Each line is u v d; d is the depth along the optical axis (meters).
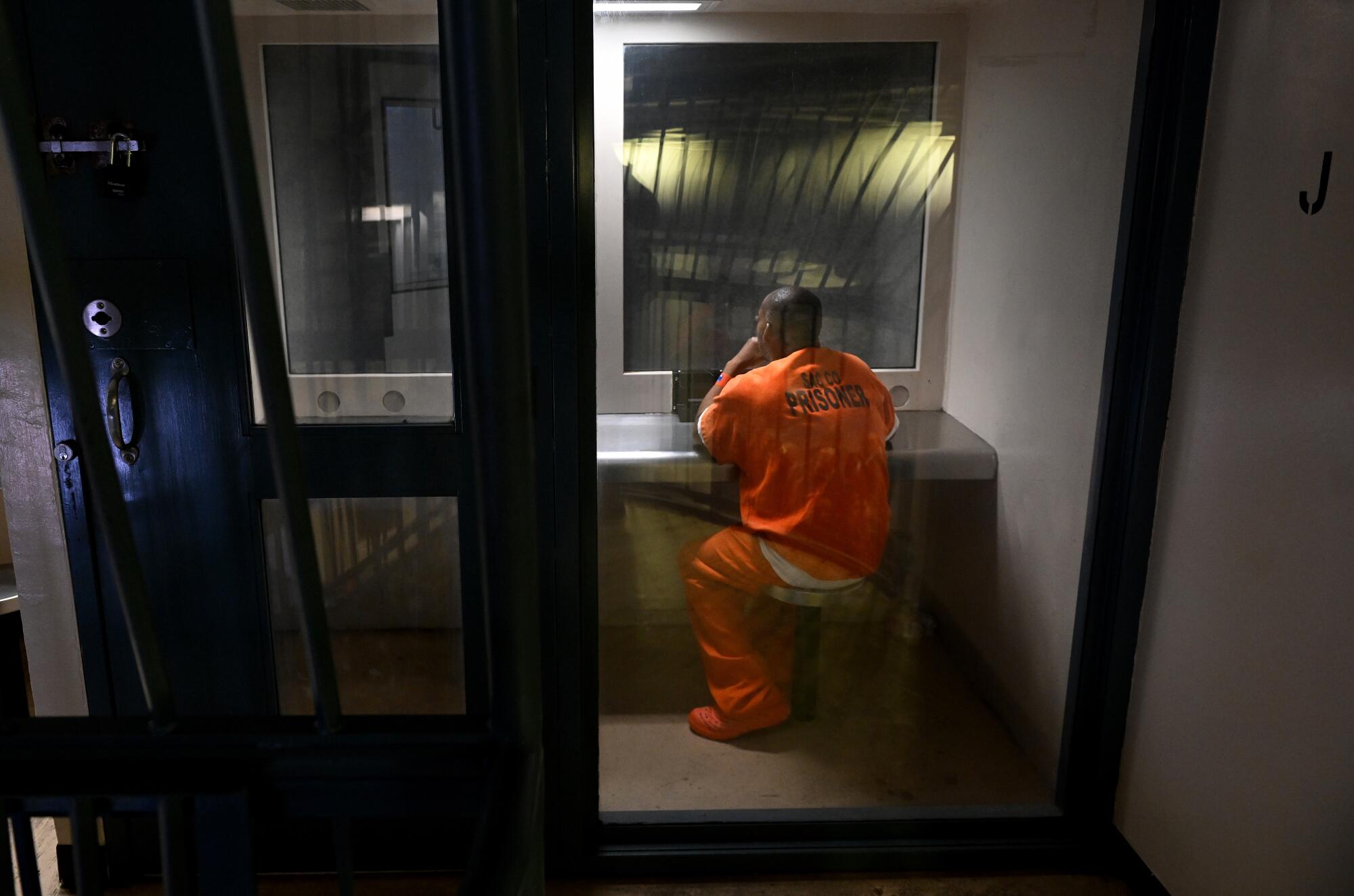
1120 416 1.80
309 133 1.66
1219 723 1.59
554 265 1.64
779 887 1.94
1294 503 1.40
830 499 2.21
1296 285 1.39
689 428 2.26
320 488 1.75
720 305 2.21
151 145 1.59
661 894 1.91
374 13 1.62
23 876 0.66
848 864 1.98
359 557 1.83
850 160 2.14
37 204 0.54
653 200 2.15
